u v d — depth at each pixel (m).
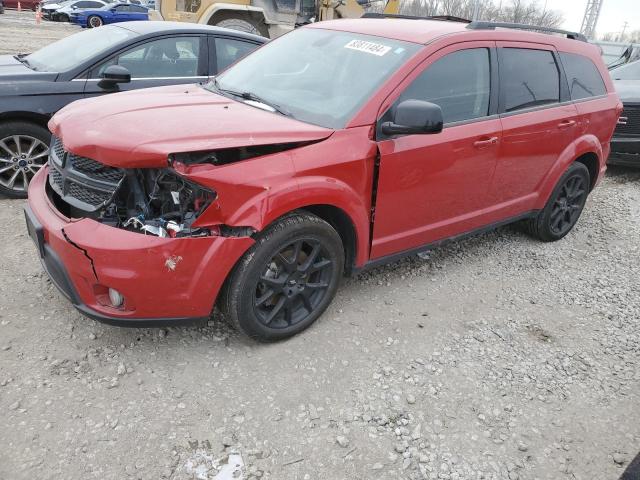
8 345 3.11
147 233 2.77
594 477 2.65
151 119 3.04
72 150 2.94
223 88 3.96
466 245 5.05
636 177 8.13
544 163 4.66
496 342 3.61
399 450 2.67
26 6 32.81
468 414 2.95
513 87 4.23
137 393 2.86
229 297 3.03
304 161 3.04
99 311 2.84
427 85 3.61
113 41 5.46
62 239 2.76
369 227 3.53
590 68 5.08
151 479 2.40
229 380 3.01
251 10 12.03
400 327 3.65
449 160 3.76
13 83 4.93
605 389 3.26
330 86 3.58
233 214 2.83
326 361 3.24
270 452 2.59
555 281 4.54
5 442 2.50
